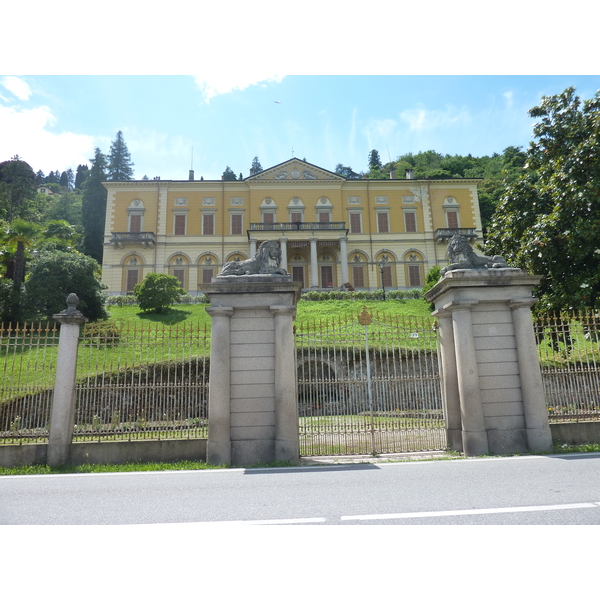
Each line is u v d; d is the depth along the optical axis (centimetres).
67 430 845
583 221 1223
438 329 1012
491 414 884
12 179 6412
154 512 525
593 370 978
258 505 545
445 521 468
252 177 5234
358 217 5288
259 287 875
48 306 2600
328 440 1194
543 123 1473
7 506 559
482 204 6450
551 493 560
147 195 5169
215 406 841
